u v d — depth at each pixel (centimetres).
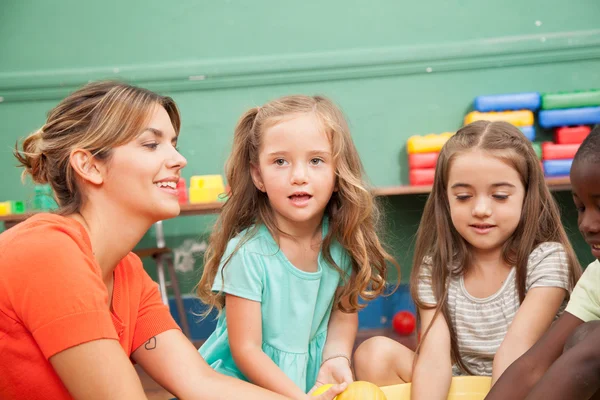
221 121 376
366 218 137
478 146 126
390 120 377
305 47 377
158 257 312
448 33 376
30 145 101
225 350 139
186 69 374
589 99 352
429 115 376
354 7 376
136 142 98
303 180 122
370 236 138
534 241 131
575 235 350
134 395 85
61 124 98
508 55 375
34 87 372
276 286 132
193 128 376
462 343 134
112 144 96
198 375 111
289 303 133
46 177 101
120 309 105
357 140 376
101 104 97
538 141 369
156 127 99
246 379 137
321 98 132
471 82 377
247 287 129
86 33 374
